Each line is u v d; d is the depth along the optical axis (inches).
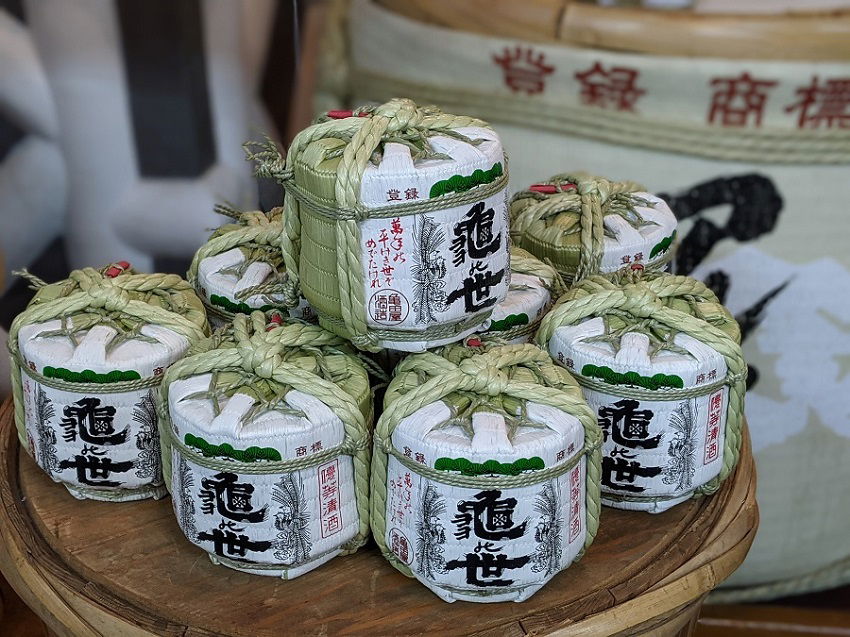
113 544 33.9
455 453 28.1
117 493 35.8
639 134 47.9
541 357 32.1
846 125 46.5
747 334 52.9
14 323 35.3
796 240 50.0
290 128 51.8
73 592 31.7
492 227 30.5
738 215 49.4
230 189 52.9
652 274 36.8
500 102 49.0
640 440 33.4
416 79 49.6
